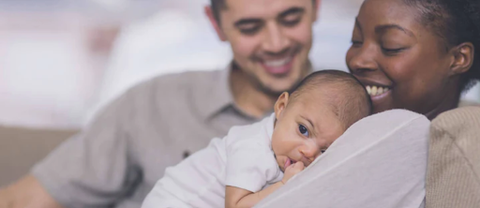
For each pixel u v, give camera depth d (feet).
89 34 9.98
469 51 2.34
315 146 2.30
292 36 3.24
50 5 10.81
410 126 2.08
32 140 4.79
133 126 3.83
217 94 3.67
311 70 3.59
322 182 2.02
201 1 9.32
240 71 3.60
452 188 2.00
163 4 9.54
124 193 3.99
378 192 2.05
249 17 3.19
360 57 2.41
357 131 2.11
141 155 3.75
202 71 3.97
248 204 2.22
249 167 2.32
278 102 2.56
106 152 3.82
